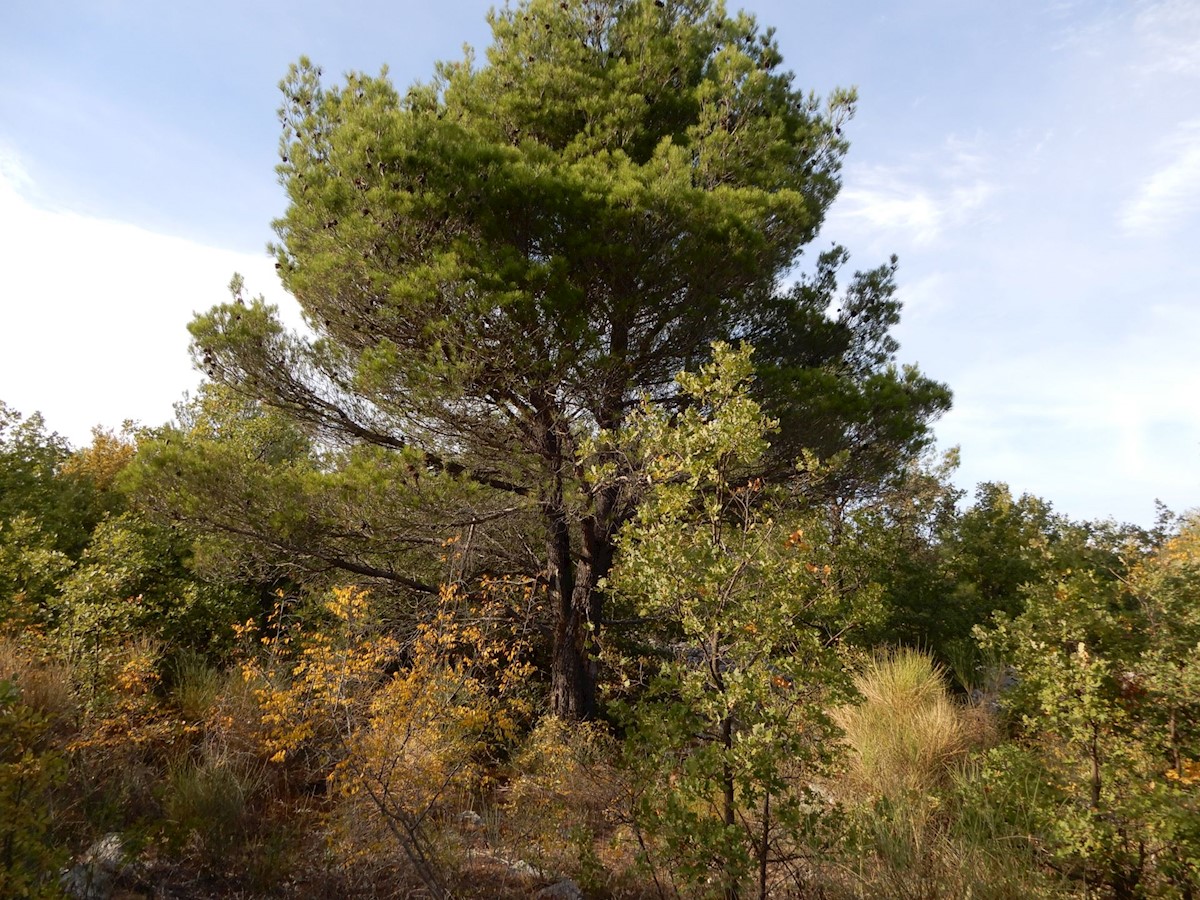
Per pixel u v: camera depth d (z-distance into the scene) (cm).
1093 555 1073
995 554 1188
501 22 837
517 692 752
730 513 454
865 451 797
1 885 296
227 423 1173
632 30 823
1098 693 411
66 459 1237
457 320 626
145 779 505
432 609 813
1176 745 405
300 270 728
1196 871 359
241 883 417
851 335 946
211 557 803
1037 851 434
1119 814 388
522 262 645
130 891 385
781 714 371
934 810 496
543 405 696
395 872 442
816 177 850
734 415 409
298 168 742
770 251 749
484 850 502
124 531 788
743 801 373
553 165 703
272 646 725
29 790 329
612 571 441
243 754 573
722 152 756
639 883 451
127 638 686
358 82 748
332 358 734
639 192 650
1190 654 417
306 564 788
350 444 784
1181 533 1236
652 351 752
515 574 876
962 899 392
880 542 507
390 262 664
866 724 601
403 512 699
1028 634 455
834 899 395
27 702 518
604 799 552
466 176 643
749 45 879
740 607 393
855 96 851
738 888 387
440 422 692
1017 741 547
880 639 892
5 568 696
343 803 494
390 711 500
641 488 639
